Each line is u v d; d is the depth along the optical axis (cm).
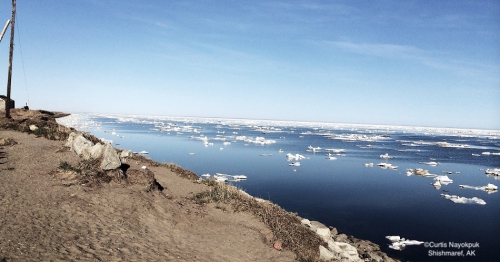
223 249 1152
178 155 5194
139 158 2406
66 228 976
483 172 4634
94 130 8794
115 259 860
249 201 1806
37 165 1580
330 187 3400
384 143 9238
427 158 6012
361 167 4778
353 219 2405
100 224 1072
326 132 14925
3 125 2691
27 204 1091
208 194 1817
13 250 765
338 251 1513
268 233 1404
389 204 2830
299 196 2994
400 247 1922
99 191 1350
